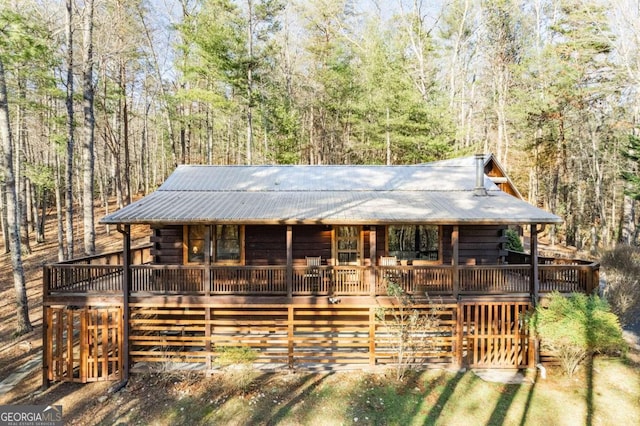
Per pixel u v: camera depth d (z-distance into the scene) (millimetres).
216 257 12070
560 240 30000
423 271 10336
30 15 14172
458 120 30531
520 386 9617
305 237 12203
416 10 28156
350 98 28734
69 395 9523
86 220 14922
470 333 10609
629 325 12500
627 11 17734
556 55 23266
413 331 9898
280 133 24859
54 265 10055
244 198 12133
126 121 24172
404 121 23109
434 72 28500
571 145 28922
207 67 20766
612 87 21453
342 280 10273
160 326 10664
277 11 21781
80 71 16703
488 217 9992
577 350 9492
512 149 31281
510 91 27359
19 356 11398
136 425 8414
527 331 10359
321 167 15422
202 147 37906
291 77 31562
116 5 19219
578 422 8242
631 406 8719
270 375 10125
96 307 10703
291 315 10195
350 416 8562
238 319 11891
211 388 9625
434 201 11805
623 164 27328
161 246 12109
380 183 13875
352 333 11938
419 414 8609
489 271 10328
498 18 27328
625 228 22500
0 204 20938
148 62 25594
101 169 33125
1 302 15234
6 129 12336
